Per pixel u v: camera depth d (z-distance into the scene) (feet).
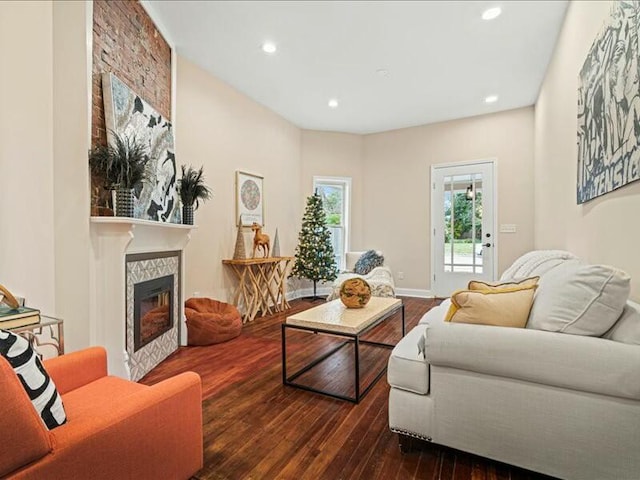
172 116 10.83
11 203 7.35
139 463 3.70
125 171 7.29
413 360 5.35
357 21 9.77
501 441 4.76
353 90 14.49
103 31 7.59
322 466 5.05
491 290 5.57
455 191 18.04
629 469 4.07
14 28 7.24
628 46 5.27
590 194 7.25
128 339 7.69
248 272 14.43
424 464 5.08
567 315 4.63
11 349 3.10
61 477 2.99
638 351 4.07
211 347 10.57
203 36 10.57
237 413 6.57
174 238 10.09
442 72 12.84
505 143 16.78
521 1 8.95
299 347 10.58
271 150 16.84
